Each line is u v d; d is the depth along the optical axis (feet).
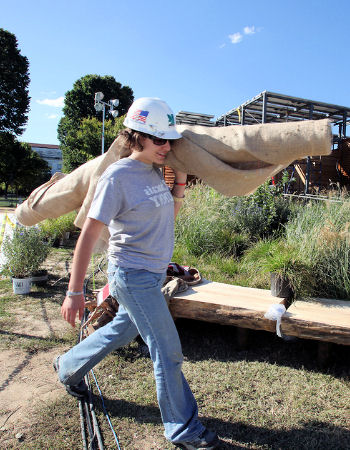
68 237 28.32
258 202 22.80
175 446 6.55
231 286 11.99
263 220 21.85
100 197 5.60
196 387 8.40
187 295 10.72
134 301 5.94
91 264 20.22
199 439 6.15
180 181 7.27
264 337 11.16
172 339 6.07
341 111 43.47
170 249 6.29
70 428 6.97
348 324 8.72
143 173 5.93
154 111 5.82
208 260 18.81
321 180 45.68
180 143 6.73
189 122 52.11
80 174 7.95
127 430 6.97
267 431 6.96
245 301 10.27
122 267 5.91
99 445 6.40
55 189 8.34
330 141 5.65
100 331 7.06
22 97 118.83
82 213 7.43
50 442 6.57
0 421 7.14
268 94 37.83
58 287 16.19
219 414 7.46
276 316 9.20
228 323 9.78
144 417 7.35
